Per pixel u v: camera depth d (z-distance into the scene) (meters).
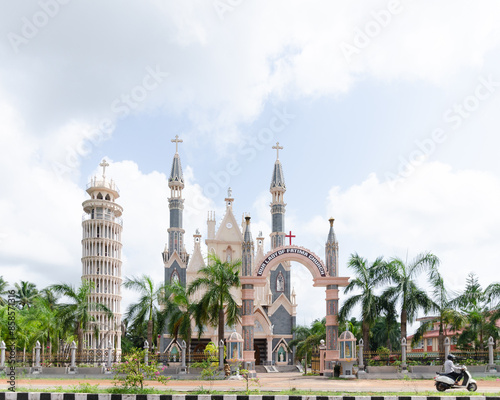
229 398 22.30
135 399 22.44
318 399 22.11
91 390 25.30
